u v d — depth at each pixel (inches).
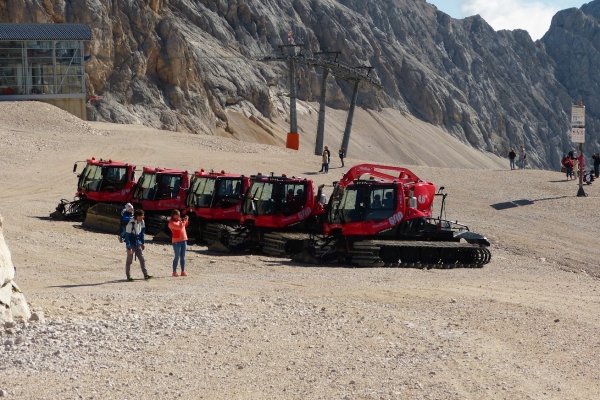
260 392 389.4
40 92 3078.2
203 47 6077.8
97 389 392.2
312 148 6048.2
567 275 911.0
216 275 813.9
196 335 501.4
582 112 1610.5
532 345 481.4
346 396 381.7
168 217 1196.5
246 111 5851.4
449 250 952.3
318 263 940.0
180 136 2746.1
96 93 4436.5
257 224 1040.8
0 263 501.0
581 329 525.3
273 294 664.4
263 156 2393.0
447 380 407.5
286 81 6781.5
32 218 1354.6
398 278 790.5
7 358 440.1
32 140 2372.0
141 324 529.0
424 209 993.5
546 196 1653.5
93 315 555.2
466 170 2091.5
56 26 3107.8
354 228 943.7
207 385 400.5
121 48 4682.6
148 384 401.4
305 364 437.7
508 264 998.4
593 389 393.7
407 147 7234.3
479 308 600.7
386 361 444.1
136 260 933.2
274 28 7130.9
